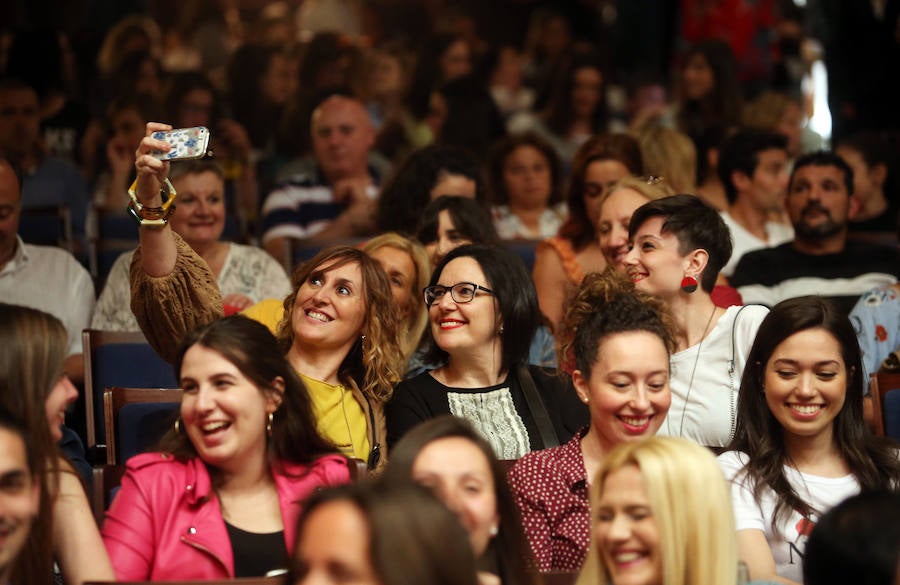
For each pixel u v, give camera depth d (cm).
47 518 668
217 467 759
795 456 855
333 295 916
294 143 1775
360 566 484
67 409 1130
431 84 2100
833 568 579
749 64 2155
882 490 595
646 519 619
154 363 1003
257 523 752
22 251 1186
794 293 1298
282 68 2030
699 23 2216
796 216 1311
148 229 837
